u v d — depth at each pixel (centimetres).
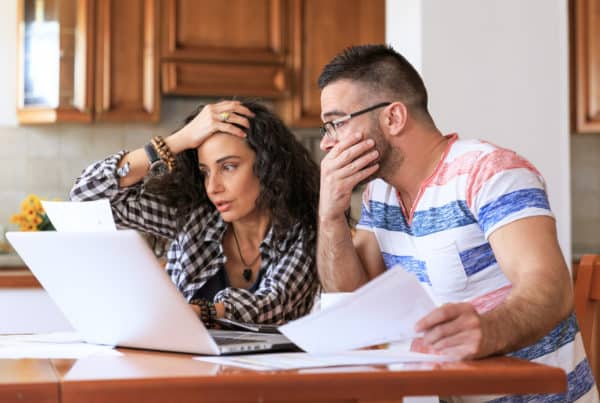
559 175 330
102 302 165
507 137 325
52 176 554
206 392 122
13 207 548
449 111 320
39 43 522
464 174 186
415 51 322
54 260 168
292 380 123
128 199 245
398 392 125
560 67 330
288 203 233
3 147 547
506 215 172
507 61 325
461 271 191
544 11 329
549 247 164
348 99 196
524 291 153
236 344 157
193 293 233
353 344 140
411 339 165
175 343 158
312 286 233
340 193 200
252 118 232
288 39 550
